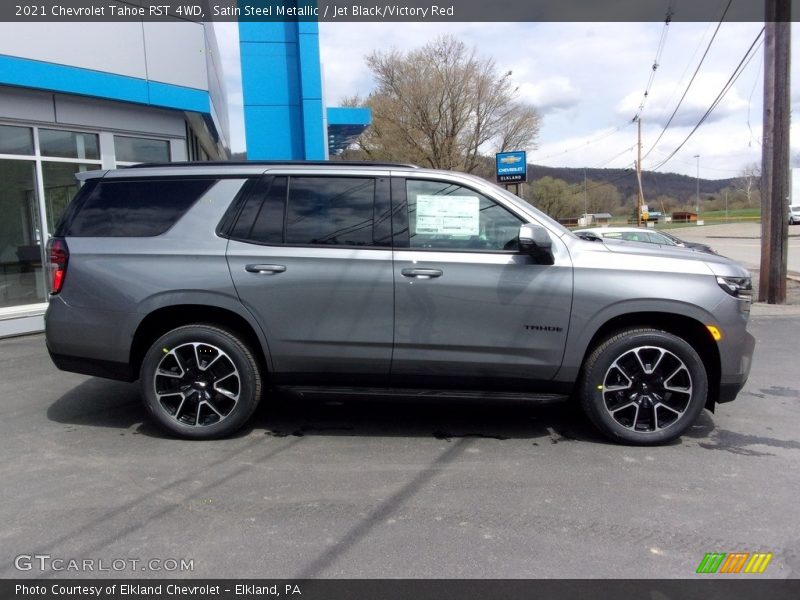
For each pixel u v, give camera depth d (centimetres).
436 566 290
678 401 436
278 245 436
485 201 437
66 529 322
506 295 423
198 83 1127
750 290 434
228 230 441
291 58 1411
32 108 901
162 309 439
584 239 461
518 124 3897
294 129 1423
